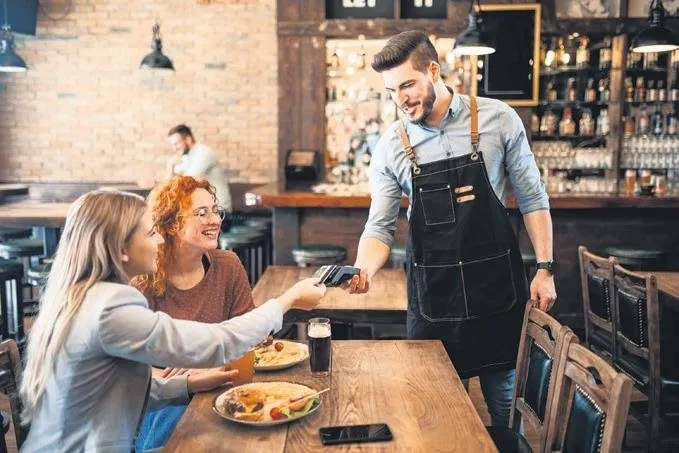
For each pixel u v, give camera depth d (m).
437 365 2.28
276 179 8.34
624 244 5.68
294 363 2.25
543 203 2.75
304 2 7.03
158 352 1.74
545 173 7.25
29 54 8.19
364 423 1.81
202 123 8.30
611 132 7.16
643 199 5.53
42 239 6.00
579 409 1.87
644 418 3.31
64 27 8.15
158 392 2.05
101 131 8.30
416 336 2.76
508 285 2.68
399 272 4.05
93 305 1.72
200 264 2.49
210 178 7.06
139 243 1.83
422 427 1.78
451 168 2.66
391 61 2.46
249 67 8.21
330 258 5.16
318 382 2.13
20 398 1.96
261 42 8.17
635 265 5.42
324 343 2.16
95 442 1.74
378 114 7.28
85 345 1.71
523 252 5.30
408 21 7.00
